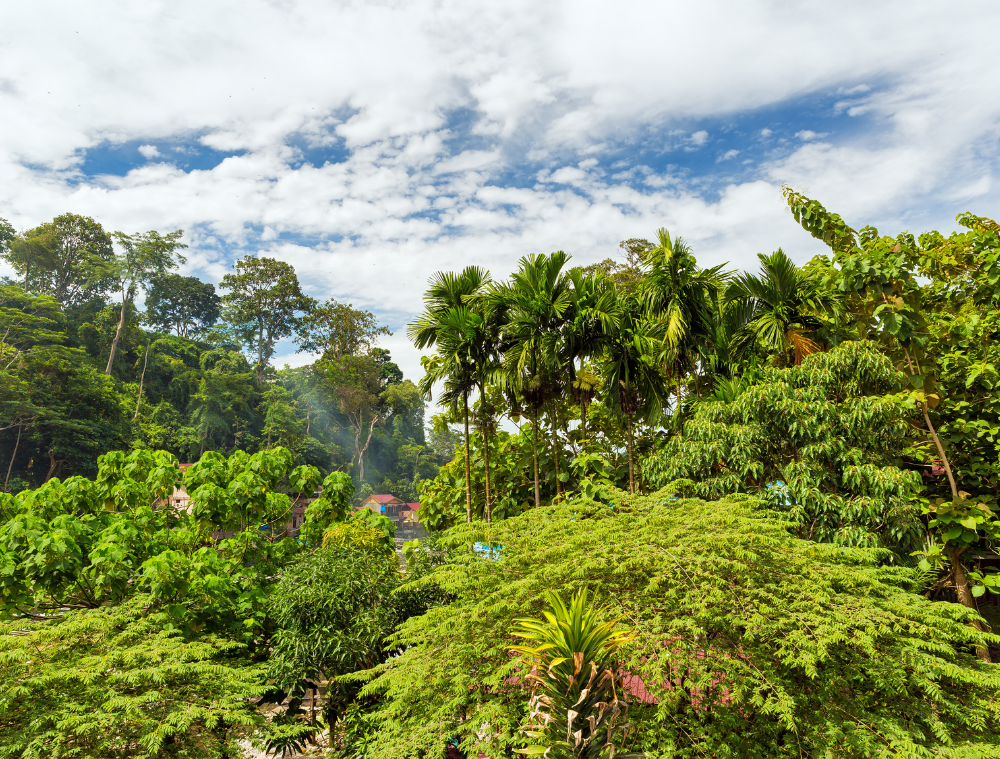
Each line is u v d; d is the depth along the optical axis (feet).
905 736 16.01
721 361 41.14
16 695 19.22
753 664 17.89
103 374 199.72
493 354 44.04
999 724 17.44
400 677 20.65
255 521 36.52
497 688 20.15
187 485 35.83
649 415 42.83
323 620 28.35
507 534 24.61
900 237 32.01
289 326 282.77
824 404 26.27
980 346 31.07
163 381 240.73
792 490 26.37
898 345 29.89
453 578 22.82
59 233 246.88
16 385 161.07
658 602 19.65
